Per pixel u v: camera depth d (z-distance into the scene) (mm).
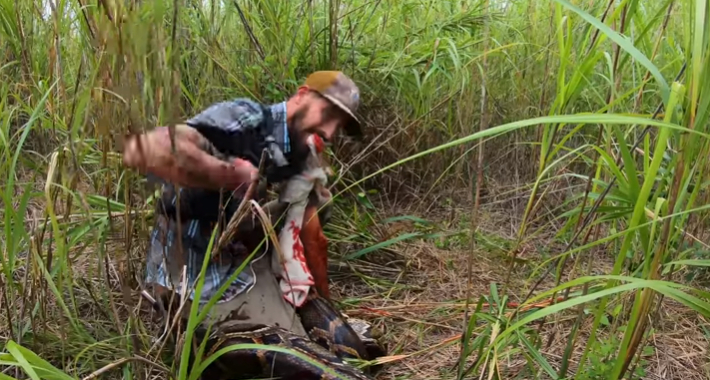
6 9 2348
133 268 2225
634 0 1601
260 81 3102
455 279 2930
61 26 2236
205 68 2938
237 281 1956
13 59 2668
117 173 1978
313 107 2010
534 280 2875
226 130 1905
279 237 2129
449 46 3393
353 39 3480
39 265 1807
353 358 2072
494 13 3693
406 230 3391
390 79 3574
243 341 1840
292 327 2010
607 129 1866
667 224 1443
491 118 3736
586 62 1653
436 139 3799
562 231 1949
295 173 2105
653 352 2094
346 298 2742
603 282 2406
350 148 3488
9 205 1767
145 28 1219
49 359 2014
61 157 1638
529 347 1843
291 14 3328
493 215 3590
